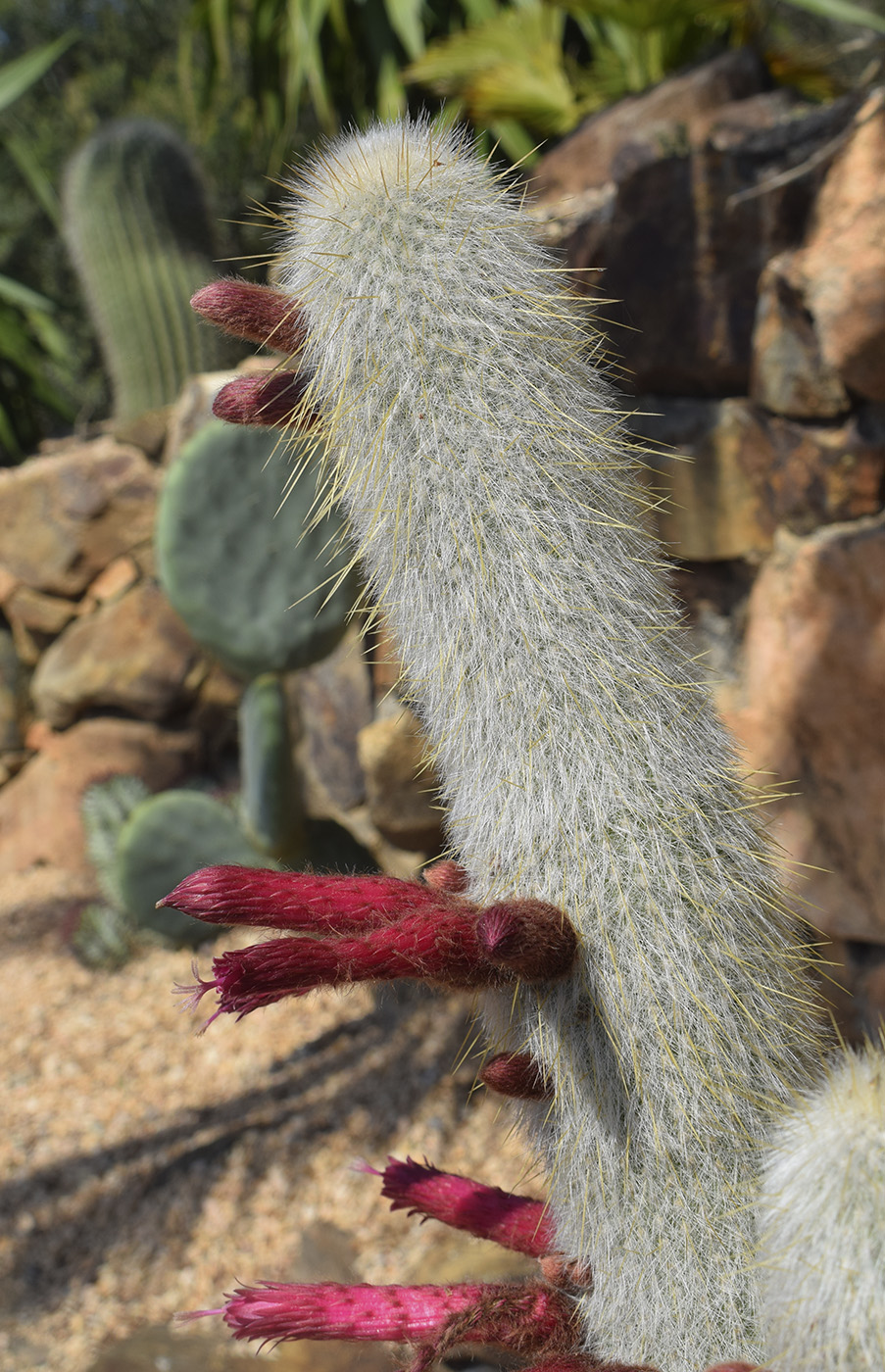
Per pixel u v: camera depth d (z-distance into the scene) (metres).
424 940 0.53
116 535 2.47
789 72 1.86
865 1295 0.49
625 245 1.32
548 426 0.55
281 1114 1.63
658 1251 0.55
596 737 0.55
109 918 2.20
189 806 1.87
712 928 0.55
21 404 3.85
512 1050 0.56
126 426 2.48
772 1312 0.51
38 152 5.04
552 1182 0.57
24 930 2.37
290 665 1.54
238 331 0.56
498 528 0.55
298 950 0.52
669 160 1.27
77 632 2.51
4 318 3.62
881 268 1.10
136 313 2.76
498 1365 0.62
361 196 0.55
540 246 0.57
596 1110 0.55
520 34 2.25
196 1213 1.48
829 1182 0.50
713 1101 0.55
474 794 0.56
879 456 1.15
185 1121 1.68
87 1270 1.44
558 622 0.55
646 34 2.16
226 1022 1.91
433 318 0.55
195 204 2.86
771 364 1.22
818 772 1.20
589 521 0.55
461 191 0.56
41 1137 1.70
